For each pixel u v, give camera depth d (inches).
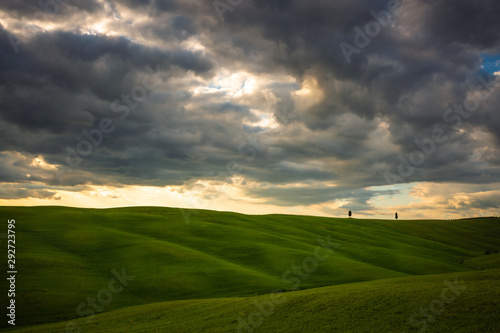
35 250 2662.4
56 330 1386.6
